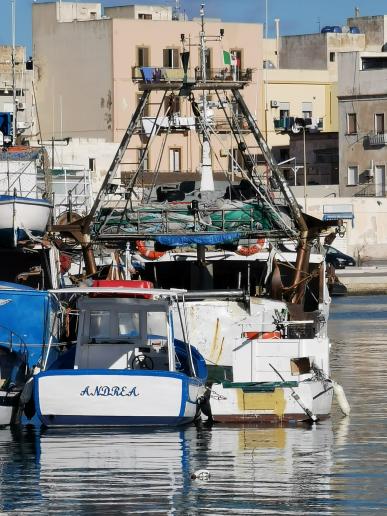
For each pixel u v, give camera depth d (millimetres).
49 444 69188
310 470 63188
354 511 56469
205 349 85438
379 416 76875
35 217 104125
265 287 95188
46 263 98125
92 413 71875
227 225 97000
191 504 57531
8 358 80000
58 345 80250
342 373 96875
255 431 72438
